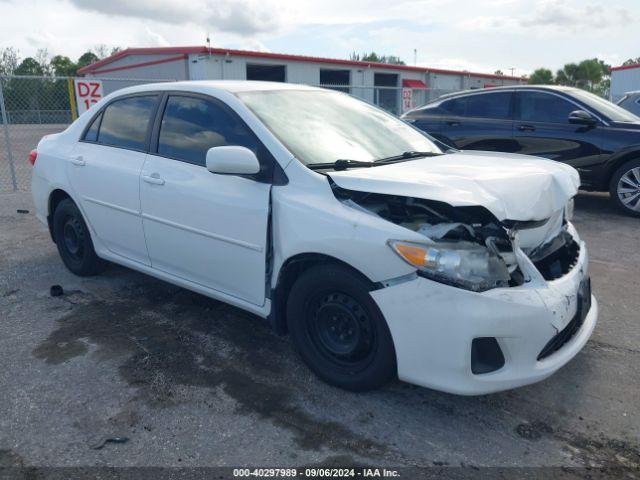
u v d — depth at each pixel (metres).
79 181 4.43
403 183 2.70
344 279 2.82
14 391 3.05
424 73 33.81
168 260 3.84
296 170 3.08
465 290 2.51
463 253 2.57
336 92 4.29
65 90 17.77
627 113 7.69
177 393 3.04
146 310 4.17
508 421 2.80
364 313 2.82
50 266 5.19
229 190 3.31
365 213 2.79
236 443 2.62
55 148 4.78
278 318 3.24
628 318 4.00
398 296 2.62
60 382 3.14
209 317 4.04
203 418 2.82
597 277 4.88
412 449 2.59
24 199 8.57
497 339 2.54
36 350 3.53
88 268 4.75
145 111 4.05
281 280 3.14
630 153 7.03
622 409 2.88
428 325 2.57
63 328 3.85
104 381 3.16
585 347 3.57
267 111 3.48
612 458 2.52
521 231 2.93
